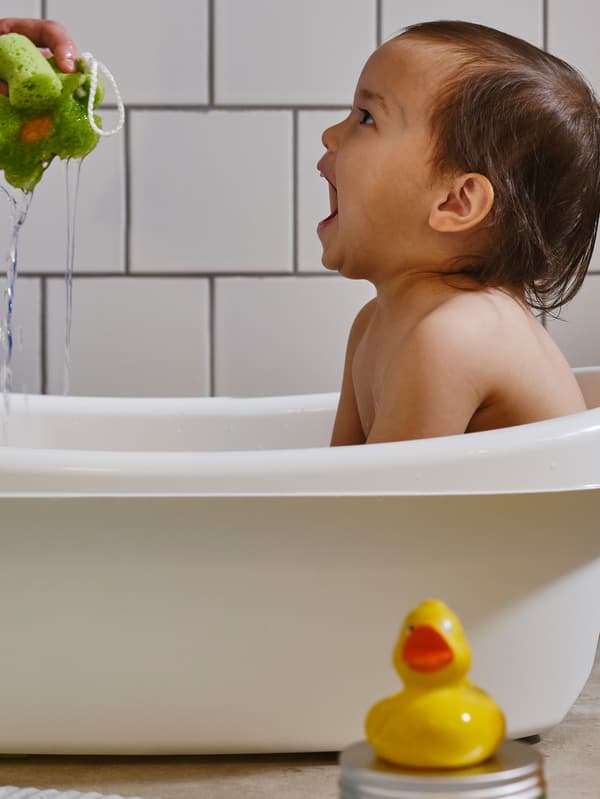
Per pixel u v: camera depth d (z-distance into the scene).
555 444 0.76
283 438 1.25
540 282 1.08
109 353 1.45
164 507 0.73
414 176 1.01
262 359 1.46
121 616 0.76
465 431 0.93
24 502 0.73
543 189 1.02
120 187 1.44
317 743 0.79
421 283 1.03
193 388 1.46
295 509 0.73
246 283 1.45
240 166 1.45
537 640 0.80
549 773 0.77
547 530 0.77
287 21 1.44
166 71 1.44
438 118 1.00
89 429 1.23
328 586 0.76
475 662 0.78
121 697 0.77
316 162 1.45
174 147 1.44
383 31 1.45
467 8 1.45
